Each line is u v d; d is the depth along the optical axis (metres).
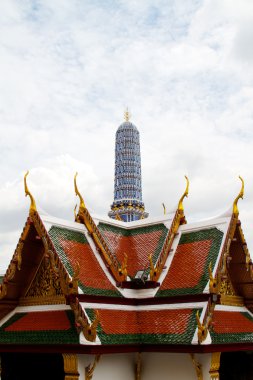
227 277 28.88
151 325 25.52
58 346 22.75
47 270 26.34
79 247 28.20
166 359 24.94
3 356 27.70
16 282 26.84
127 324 25.41
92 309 24.08
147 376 25.34
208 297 24.70
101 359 23.66
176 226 31.16
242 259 28.83
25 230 26.17
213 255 27.34
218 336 24.41
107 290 26.41
